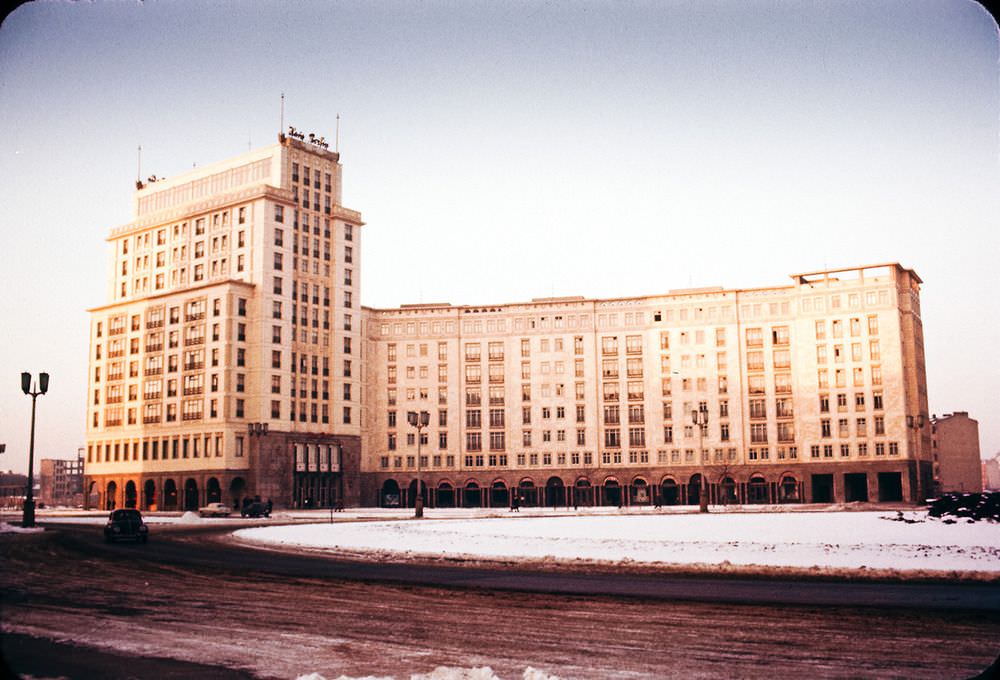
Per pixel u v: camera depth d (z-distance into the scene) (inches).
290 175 4210.1
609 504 4598.9
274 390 4013.3
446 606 739.4
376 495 4699.8
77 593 839.7
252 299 4030.5
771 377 4389.8
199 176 4448.8
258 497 3786.9
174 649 557.6
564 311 4680.1
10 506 4281.5
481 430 4685.0
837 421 4264.3
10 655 536.1
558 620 663.1
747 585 853.8
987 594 769.6
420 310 4803.2
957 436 5413.4
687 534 1524.4
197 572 1045.2
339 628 635.5
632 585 870.4
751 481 4362.7
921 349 4566.9
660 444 4490.7
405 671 497.4
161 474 4092.0
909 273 4416.8
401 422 4746.6
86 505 4384.8
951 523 1749.5
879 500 4200.3
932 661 510.9
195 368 4037.9
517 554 1201.4
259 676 484.1
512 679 476.7
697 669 495.8
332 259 4387.3
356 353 4448.8
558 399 4633.4
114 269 4630.9
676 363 4515.3
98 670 496.1
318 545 1478.8
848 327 4291.3
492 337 4739.2
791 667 499.2
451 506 4682.6
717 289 4507.9
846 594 776.9
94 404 4446.4
